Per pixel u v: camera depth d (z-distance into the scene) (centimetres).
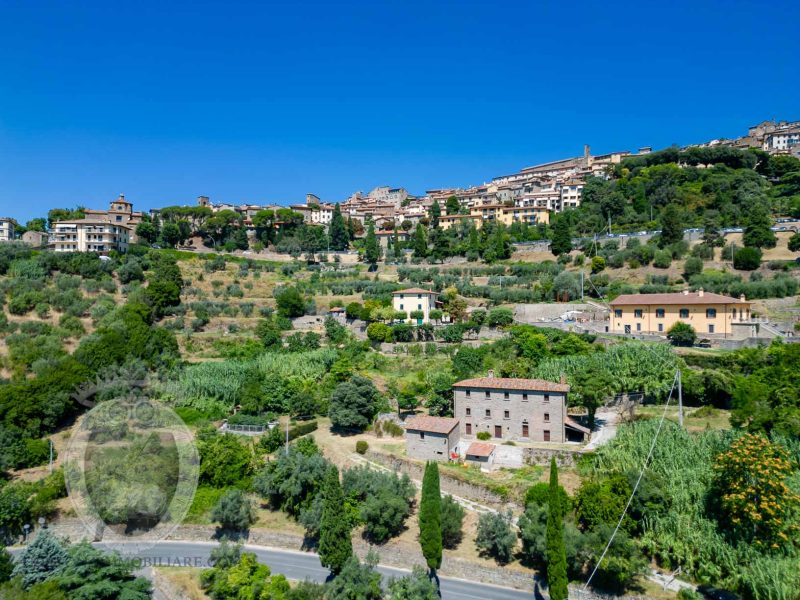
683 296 9350
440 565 4928
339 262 16462
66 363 8169
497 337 9919
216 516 5678
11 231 17912
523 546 4888
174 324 10844
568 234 14262
